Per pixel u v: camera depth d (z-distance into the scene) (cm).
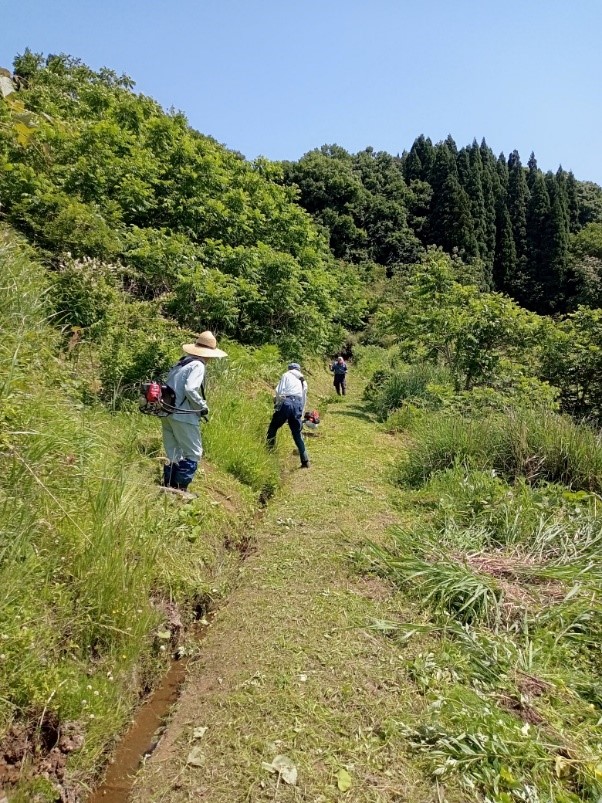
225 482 564
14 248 577
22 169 862
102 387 603
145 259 998
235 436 650
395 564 424
